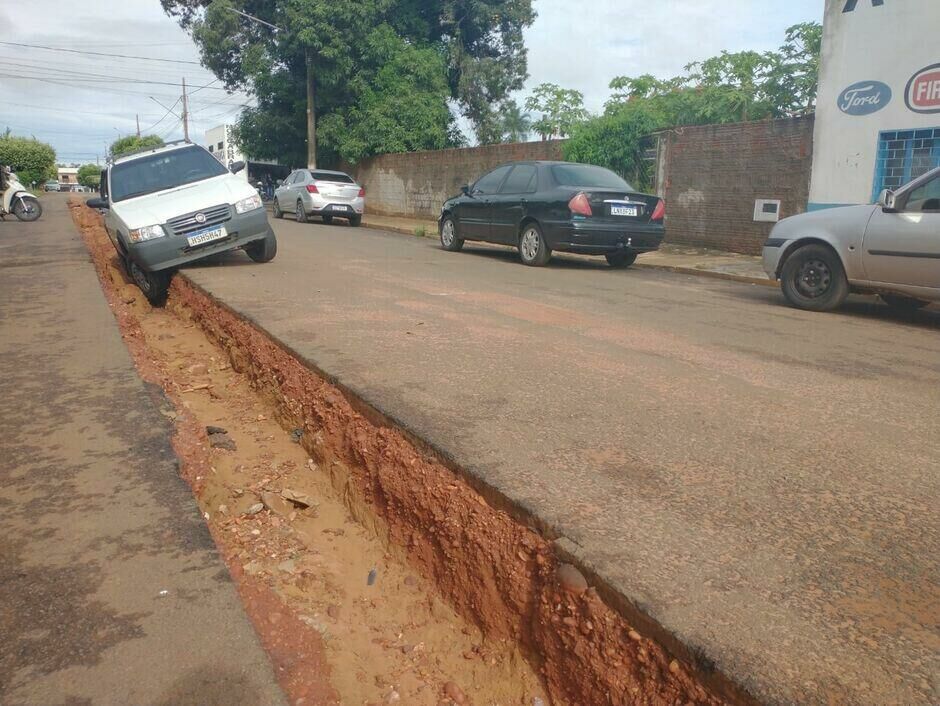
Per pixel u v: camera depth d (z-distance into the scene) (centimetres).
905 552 254
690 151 1457
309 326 596
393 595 299
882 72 1120
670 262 1223
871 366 528
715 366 509
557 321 660
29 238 1538
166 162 1025
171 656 213
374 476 361
